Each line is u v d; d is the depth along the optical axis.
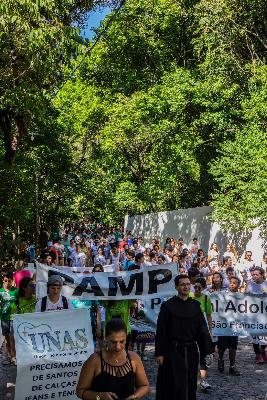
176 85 27.66
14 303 9.49
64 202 34.19
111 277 9.34
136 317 10.70
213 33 28.02
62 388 7.38
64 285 9.22
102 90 31.78
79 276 9.28
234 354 10.02
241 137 24.02
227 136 28.67
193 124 27.94
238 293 10.87
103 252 22.95
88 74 32.47
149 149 30.14
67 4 16.84
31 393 7.24
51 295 8.19
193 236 27.73
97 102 30.42
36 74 15.49
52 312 7.50
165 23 30.81
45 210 32.16
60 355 7.40
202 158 30.50
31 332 7.35
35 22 14.92
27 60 15.08
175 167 28.41
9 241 23.77
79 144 38.75
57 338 7.44
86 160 36.59
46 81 16.78
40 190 30.94
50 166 30.19
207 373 10.11
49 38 14.39
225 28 27.84
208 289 11.45
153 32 31.50
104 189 35.06
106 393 4.48
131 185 30.14
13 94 15.20
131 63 32.28
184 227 28.30
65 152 30.19
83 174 34.38
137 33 30.97
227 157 24.02
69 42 14.70
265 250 22.98
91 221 39.81
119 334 4.55
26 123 18.42
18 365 7.18
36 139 27.95
